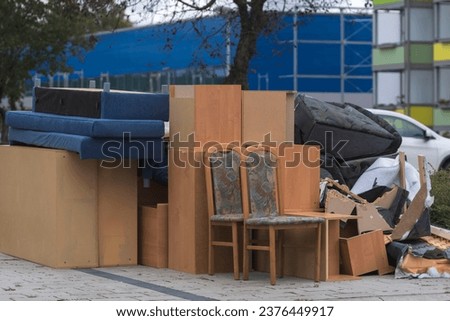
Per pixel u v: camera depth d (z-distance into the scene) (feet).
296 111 45.27
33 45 143.54
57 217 39.63
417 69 184.34
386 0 185.26
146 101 39.14
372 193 42.01
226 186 38.06
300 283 36.83
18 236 42.96
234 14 94.79
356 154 45.09
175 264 39.68
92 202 40.06
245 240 37.06
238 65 94.84
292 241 38.52
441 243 40.19
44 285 35.99
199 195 38.45
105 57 185.16
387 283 37.04
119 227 40.52
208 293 34.47
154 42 171.12
